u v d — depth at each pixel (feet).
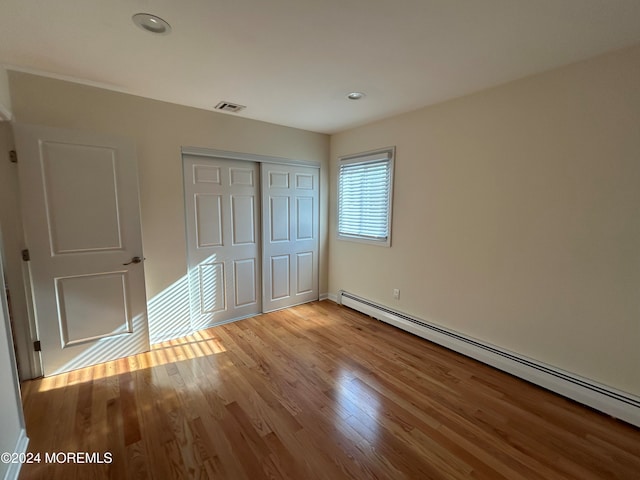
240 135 10.70
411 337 10.10
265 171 11.55
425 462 5.10
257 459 5.14
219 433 5.71
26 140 6.88
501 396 6.93
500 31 5.37
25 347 7.34
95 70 7.04
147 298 9.23
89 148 7.59
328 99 8.86
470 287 8.73
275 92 8.36
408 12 4.86
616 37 5.51
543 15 4.88
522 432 5.82
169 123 9.20
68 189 7.43
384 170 11.03
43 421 5.98
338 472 4.90
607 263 6.31
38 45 5.91
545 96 6.94
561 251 6.93
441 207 9.28
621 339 6.23
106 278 8.13
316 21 5.13
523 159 7.39
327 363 8.36
